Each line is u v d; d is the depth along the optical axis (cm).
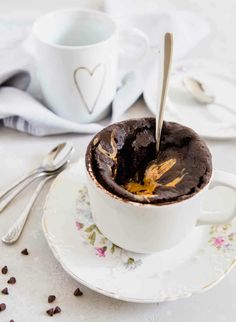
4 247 41
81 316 37
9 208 44
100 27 54
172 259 40
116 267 39
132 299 36
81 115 53
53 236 40
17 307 37
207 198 44
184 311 38
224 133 51
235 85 58
